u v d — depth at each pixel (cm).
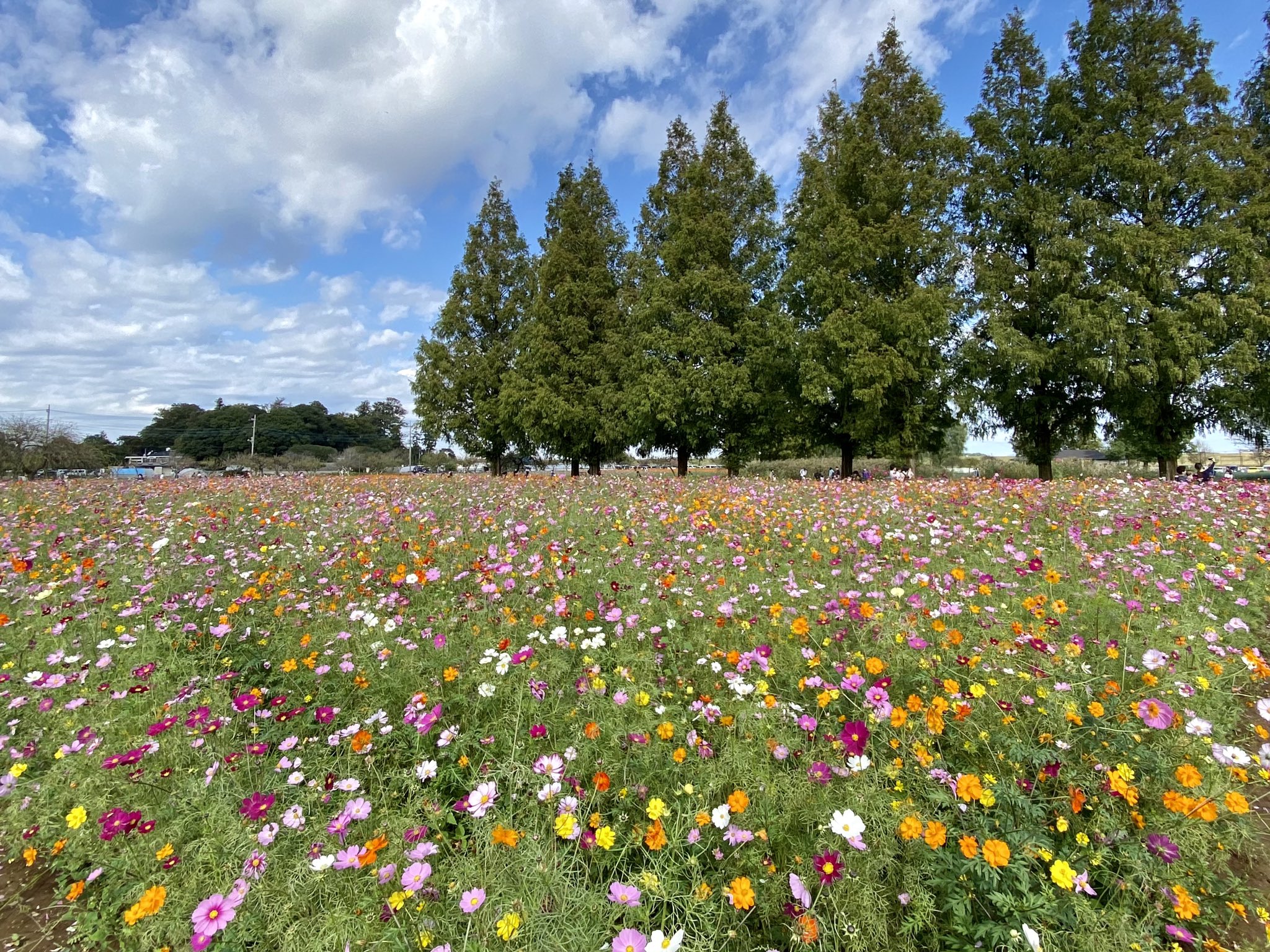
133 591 473
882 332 1705
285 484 1491
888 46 1894
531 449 2575
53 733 289
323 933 172
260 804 207
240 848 201
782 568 521
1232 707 298
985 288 1800
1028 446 1956
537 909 173
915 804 211
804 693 302
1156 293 1622
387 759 265
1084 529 639
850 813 193
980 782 219
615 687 302
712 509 777
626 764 238
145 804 234
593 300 2289
